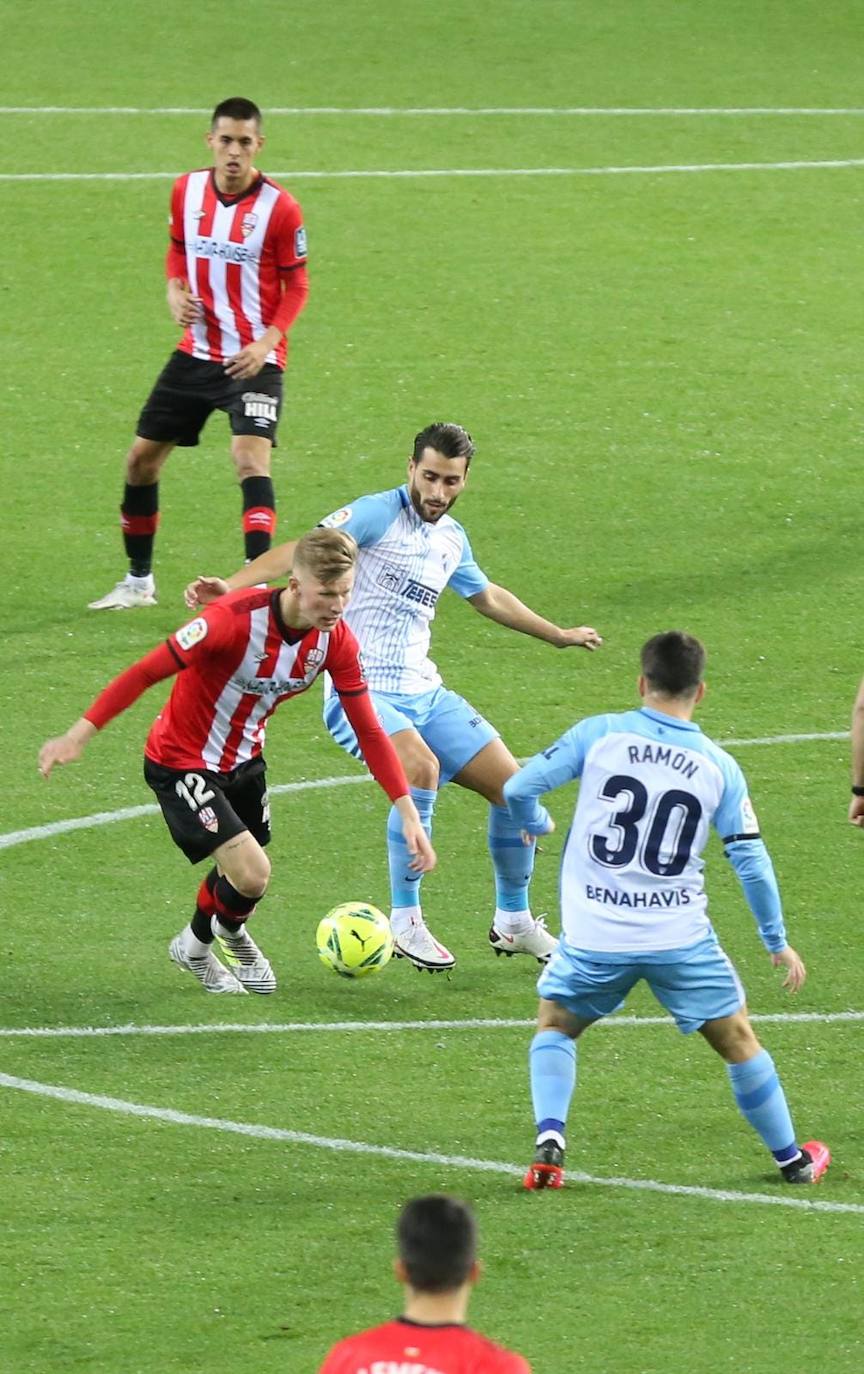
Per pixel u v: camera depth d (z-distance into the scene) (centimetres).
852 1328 1906
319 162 7138
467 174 7100
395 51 8425
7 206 6644
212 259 3838
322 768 3462
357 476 4778
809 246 6550
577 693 3753
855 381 5462
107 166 7025
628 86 8125
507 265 6297
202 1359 1855
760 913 2153
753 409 5266
